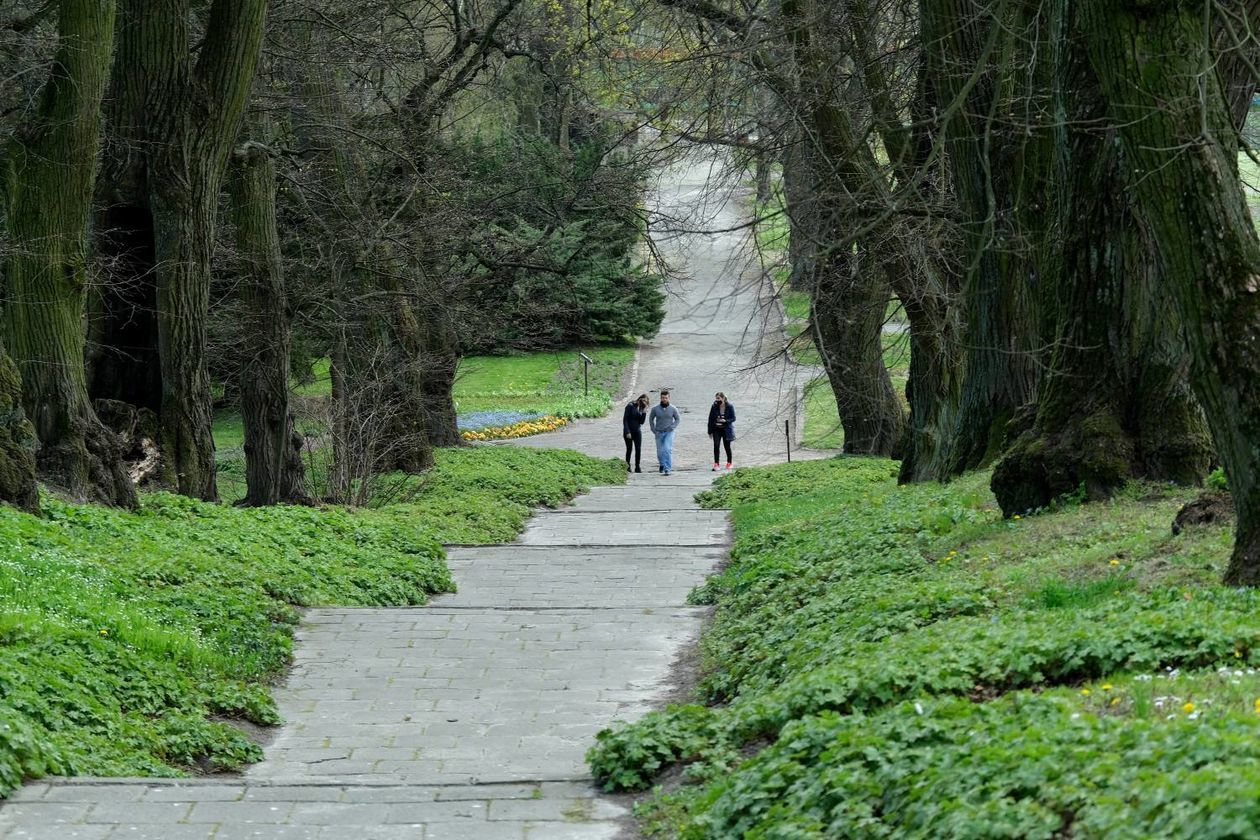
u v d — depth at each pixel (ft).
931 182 69.21
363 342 101.04
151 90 67.72
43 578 42.42
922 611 36.94
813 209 65.57
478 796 28.96
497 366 197.16
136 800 27.48
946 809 19.63
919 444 81.00
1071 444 50.75
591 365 194.59
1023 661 28.17
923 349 79.05
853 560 50.55
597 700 41.22
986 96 60.70
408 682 43.32
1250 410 31.71
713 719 32.07
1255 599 30.14
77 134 59.47
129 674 36.96
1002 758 20.54
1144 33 32.19
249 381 78.79
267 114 90.38
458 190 109.50
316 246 95.96
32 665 34.35
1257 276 31.81
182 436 70.79
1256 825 15.60
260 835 25.68
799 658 36.55
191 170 68.85
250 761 34.76
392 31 99.14
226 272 95.04
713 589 57.47
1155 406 49.88
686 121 78.54
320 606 53.93
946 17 59.93
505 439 156.15
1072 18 49.88
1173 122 31.99
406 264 104.17
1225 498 39.75
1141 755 19.16
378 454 96.32
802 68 68.49
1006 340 67.51
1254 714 20.63
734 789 25.38
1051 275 54.49
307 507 73.26
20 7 81.82
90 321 71.36
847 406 120.57
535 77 137.39
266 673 43.16
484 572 67.62
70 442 59.98
